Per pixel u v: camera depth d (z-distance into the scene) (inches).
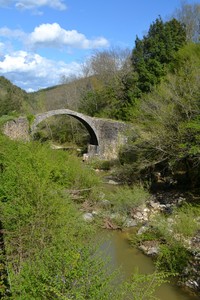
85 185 570.9
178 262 355.6
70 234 290.2
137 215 521.7
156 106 689.0
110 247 406.3
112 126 1139.9
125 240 435.8
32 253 267.6
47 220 299.7
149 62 1240.8
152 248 399.9
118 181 758.5
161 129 636.1
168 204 570.6
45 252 221.1
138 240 425.1
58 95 1895.9
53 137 1596.9
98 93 1510.8
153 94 807.1
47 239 284.8
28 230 289.9
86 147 1376.7
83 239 328.8
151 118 721.0
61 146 1498.5
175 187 661.9
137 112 775.7
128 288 205.5
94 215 498.3
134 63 1389.0
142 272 345.7
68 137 1568.7
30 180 340.8
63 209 325.1
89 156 1146.0
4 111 1838.1
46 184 363.6
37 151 515.8
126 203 528.7
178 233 406.3
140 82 1240.8
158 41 1268.5
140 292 218.5
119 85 1395.2
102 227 470.9
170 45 1244.5
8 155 511.2
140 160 695.7
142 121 719.1
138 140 695.1
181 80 698.8
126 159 800.9
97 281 183.5
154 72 1215.6
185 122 597.3
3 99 1959.9
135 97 1233.4
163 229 414.3
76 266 184.9
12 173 385.7
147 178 702.5
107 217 498.3
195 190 623.2
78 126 1531.7
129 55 1539.1
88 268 188.7
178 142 608.7
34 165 424.2
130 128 806.5
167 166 677.9
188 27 1480.1
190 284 327.3
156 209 553.0
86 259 194.1
